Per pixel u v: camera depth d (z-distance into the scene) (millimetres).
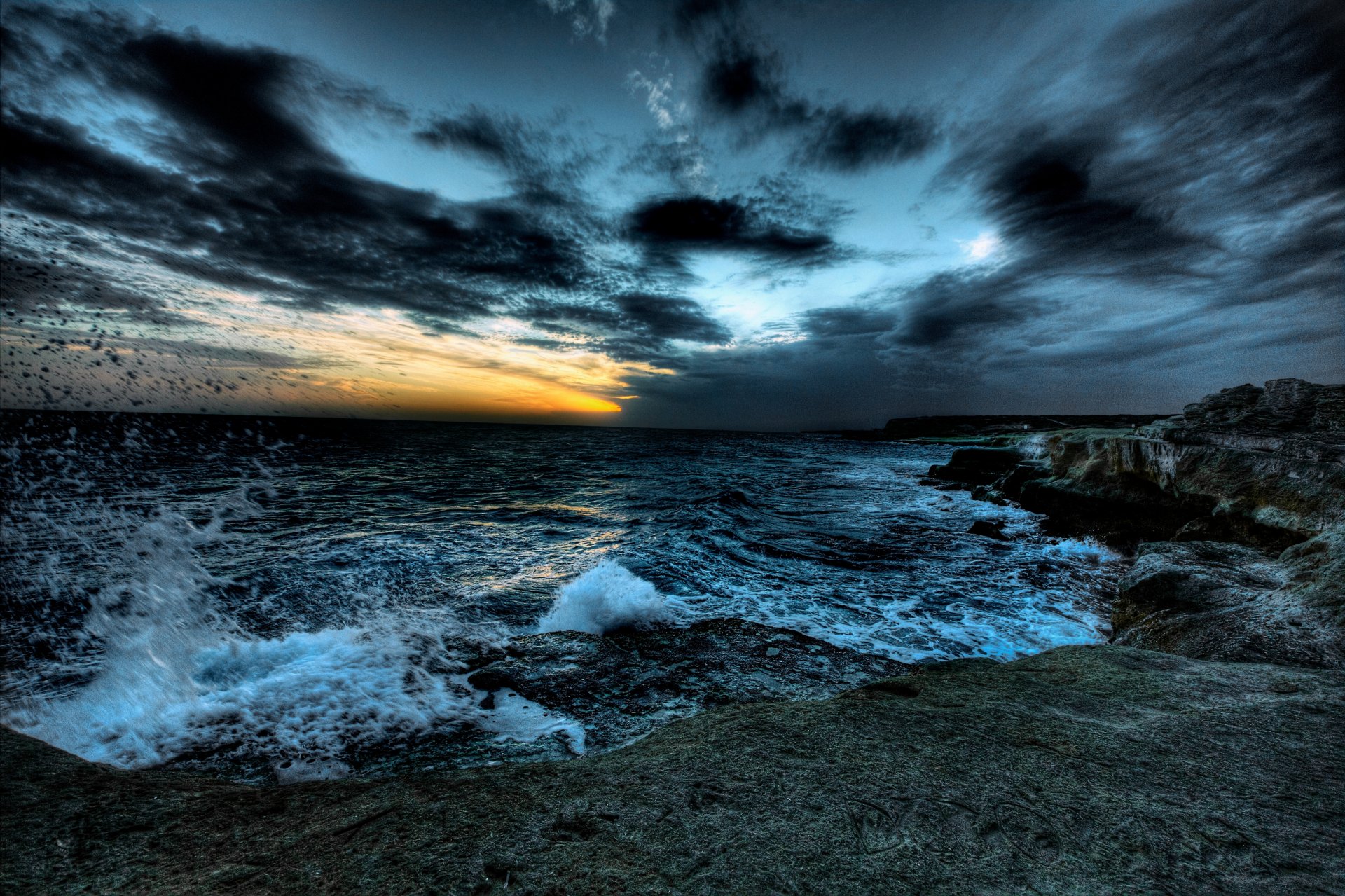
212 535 9930
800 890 1344
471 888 1385
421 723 3736
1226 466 9219
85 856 1596
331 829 1708
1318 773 1925
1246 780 1881
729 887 1357
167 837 1696
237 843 1659
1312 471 7438
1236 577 5555
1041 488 14211
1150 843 1521
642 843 1556
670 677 4441
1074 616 6938
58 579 6961
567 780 1987
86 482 11844
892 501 17734
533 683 4352
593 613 6383
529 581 8000
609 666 4676
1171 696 2713
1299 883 1358
